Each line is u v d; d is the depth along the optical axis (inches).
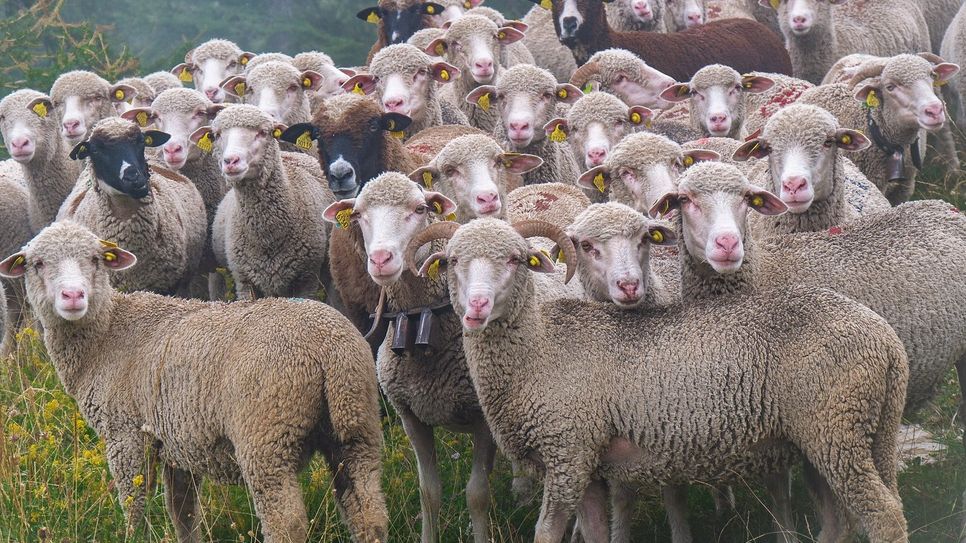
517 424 333.1
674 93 556.7
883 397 307.3
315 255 487.8
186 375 336.5
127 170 466.6
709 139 498.0
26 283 366.3
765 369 312.7
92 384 358.0
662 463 323.3
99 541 352.2
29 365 474.3
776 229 424.5
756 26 689.0
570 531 395.5
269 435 320.8
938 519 361.7
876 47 722.2
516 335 331.3
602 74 569.6
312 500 377.1
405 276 376.8
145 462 350.9
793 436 313.0
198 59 668.7
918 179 608.1
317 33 1063.6
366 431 331.6
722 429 315.6
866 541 349.7
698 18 729.0
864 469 305.9
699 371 316.8
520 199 447.5
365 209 373.7
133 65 811.4
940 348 366.6
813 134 409.4
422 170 419.8
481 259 327.6
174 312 359.6
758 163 466.0
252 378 323.0
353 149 451.2
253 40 1062.4
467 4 746.8
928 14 786.8
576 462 325.7
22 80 811.4
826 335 308.7
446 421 381.1
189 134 530.0
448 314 377.7
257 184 469.7
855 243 374.9
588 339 332.2
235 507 378.9
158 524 366.0
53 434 413.4
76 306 350.3
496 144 419.2
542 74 513.0
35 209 576.4
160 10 1074.7
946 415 437.7
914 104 494.9
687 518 363.6
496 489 403.9
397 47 540.7
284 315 331.6
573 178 526.6
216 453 336.2
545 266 328.2
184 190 519.8
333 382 325.4
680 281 386.0
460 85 598.9
